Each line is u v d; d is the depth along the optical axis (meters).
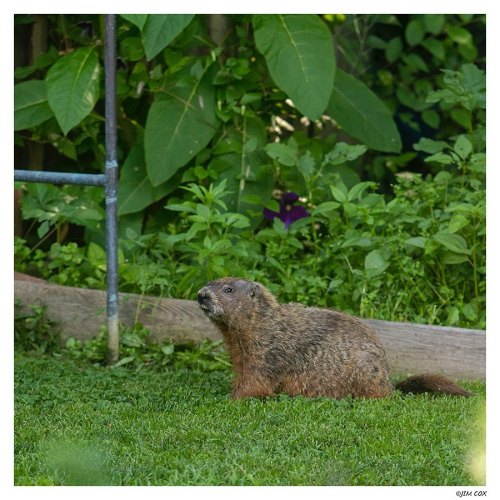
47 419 9.05
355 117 14.13
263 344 9.96
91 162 14.74
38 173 11.23
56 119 13.27
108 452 7.96
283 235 12.41
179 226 13.40
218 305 9.88
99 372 10.79
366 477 7.50
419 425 8.80
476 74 13.58
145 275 11.75
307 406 9.30
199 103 13.44
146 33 12.20
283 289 11.87
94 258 12.38
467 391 9.94
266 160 13.63
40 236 12.37
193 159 13.75
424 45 16.25
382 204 12.47
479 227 11.98
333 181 13.36
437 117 16.22
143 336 11.60
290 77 12.84
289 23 13.16
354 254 12.21
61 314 12.11
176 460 7.81
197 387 10.32
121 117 14.13
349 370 9.84
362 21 16.62
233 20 13.93
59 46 14.69
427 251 11.60
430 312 11.73
